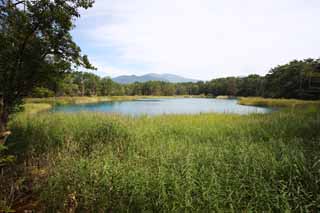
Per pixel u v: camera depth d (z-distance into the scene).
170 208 2.48
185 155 3.74
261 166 3.14
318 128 5.56
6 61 4.67
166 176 2.90
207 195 2.47
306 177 2.79
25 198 3.31
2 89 4.86
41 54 5.11
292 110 10.40
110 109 24.95
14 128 6.25
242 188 2.70
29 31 4.79
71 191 3.11
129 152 4.21
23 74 4.95
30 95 5.77
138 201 2.65
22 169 4.26
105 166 3.24
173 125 7.00
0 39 4.48
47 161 4.39
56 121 7.14
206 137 5.55
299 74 39.47
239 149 3.91
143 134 5.74
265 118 8.35
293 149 3.68
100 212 2.73
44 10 4.73
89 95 59.06
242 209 2.40
